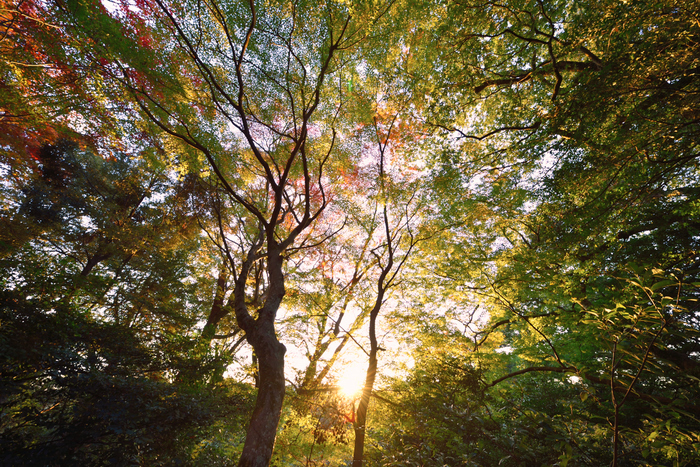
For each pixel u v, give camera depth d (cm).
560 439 378
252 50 750
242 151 1044
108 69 711
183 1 684
